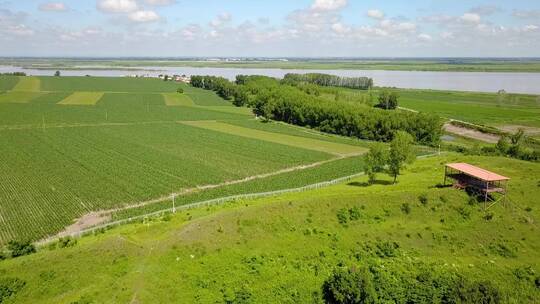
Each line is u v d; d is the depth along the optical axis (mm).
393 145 84875
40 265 50781
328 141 152375
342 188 82125
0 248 63344
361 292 47719
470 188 73812
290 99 192250
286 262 54938
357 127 162625
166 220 64500
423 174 92750
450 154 121312
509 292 51781
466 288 48719
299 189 86000
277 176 104188
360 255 57688
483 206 69500
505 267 56969
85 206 81688
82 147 129250
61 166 107875
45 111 193125
